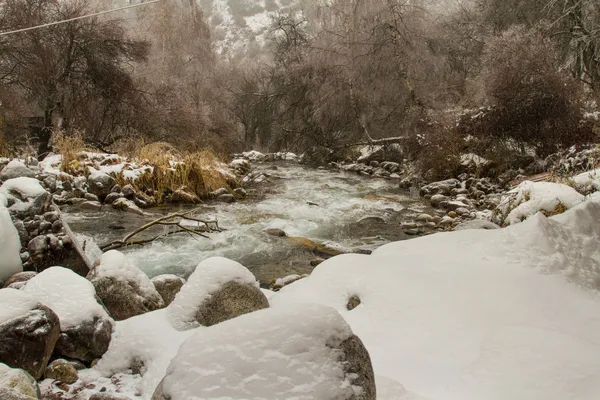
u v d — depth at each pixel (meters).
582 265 4.05
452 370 2.72
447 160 11.88
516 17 16.19
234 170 13.00
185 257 6.41
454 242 4.71
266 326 1.87
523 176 10.62
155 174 9.97
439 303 3.48
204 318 3.23
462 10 19.31
